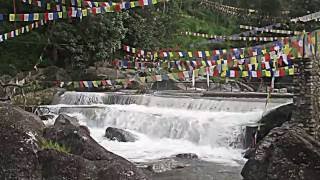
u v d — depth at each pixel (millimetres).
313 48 15070
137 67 33000
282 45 16672
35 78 30375
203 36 42938
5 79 29547
